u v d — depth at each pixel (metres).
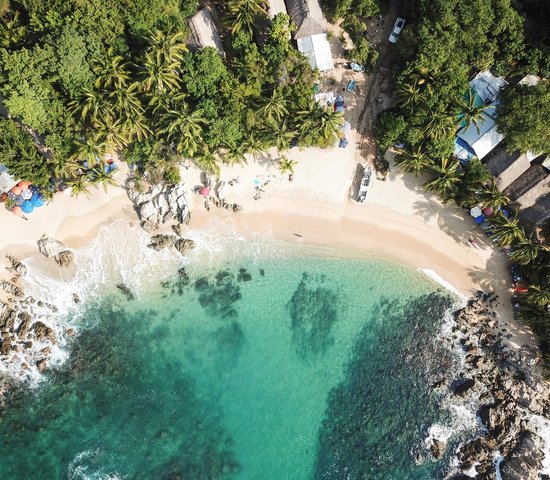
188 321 39.22
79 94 34.53
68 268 38.81
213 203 39.34
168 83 34.62
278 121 36.66
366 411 39.12
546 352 38.19
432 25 34.56
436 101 35.16
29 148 35.81
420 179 39.41
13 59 33.00
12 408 38.09
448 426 38.59
